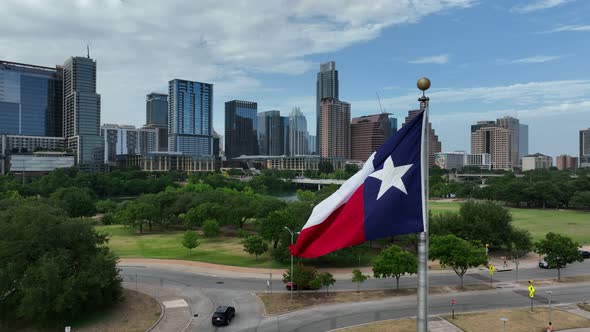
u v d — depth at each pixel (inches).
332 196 800.9
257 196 5344.5
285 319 1822.1
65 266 1802.4
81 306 1860.2
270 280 2400.3
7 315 1824.6
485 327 1697.8
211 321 1802.4
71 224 2003.0
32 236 1868.8
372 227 746.2
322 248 764.6
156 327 1747.0
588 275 2632.9
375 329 1674.5
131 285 2379.4
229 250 3420.3
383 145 785.6
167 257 3142.2
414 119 762.2
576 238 3912.4
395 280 2500.0
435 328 1690.5
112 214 5137.8
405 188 745.6
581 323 1742.1
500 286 2361.0
